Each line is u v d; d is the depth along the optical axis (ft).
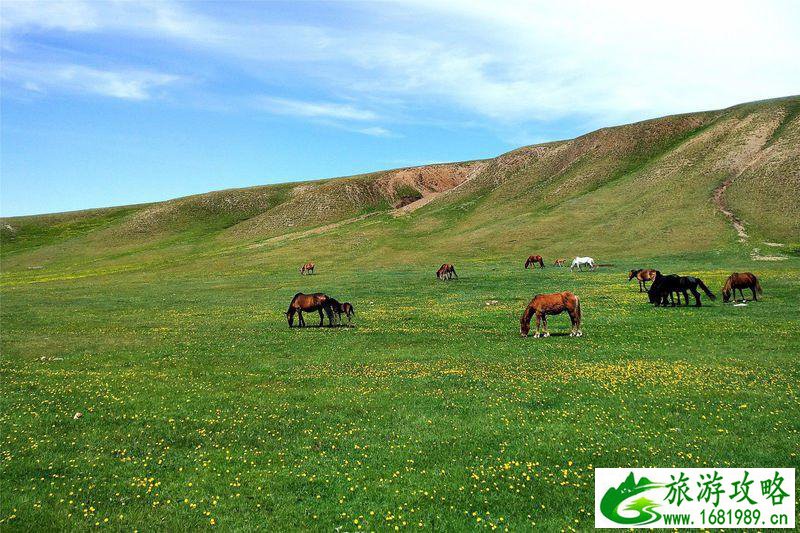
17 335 103.24
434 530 29.91
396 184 584.81
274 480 36.52
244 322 114.32
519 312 112.47
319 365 70.85
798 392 50.39
